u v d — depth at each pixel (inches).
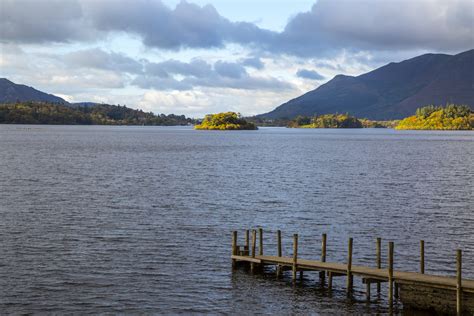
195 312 1234.6
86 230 1973.4
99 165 4564.5
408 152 6791.3
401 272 1330.0
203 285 1406.3
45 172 3905.0
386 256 1686.8
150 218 2224.4
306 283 1441.9
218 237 1911.9
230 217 2284.7
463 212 2449.6
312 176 3907.5
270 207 2544.3
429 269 1560.0
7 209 2354.8
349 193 3034.0
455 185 3417.8
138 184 3324.3
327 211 2453.2
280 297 1339.8
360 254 1706.4
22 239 1815.9
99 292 1333.7
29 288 1343.5
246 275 1492.4
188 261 1608.0
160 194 2908.5
